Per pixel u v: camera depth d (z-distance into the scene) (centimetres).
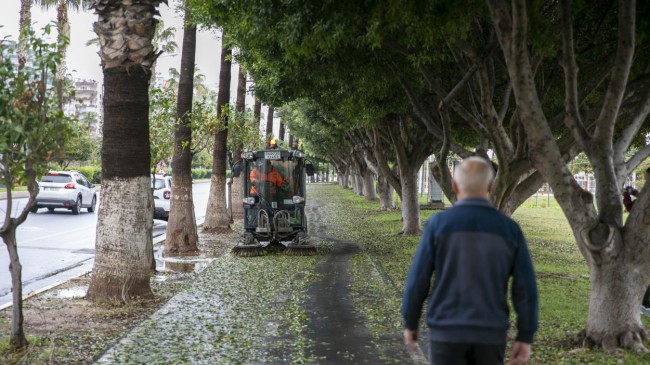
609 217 777
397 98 1585
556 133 1744
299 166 1909
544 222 3403
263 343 830
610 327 766
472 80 1390
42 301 1065
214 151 2377
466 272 382
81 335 851
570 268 1662
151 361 736
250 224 1886
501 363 387
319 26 980
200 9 1291
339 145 5156
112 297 1062
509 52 757
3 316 944
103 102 1073
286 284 1299
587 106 1449
